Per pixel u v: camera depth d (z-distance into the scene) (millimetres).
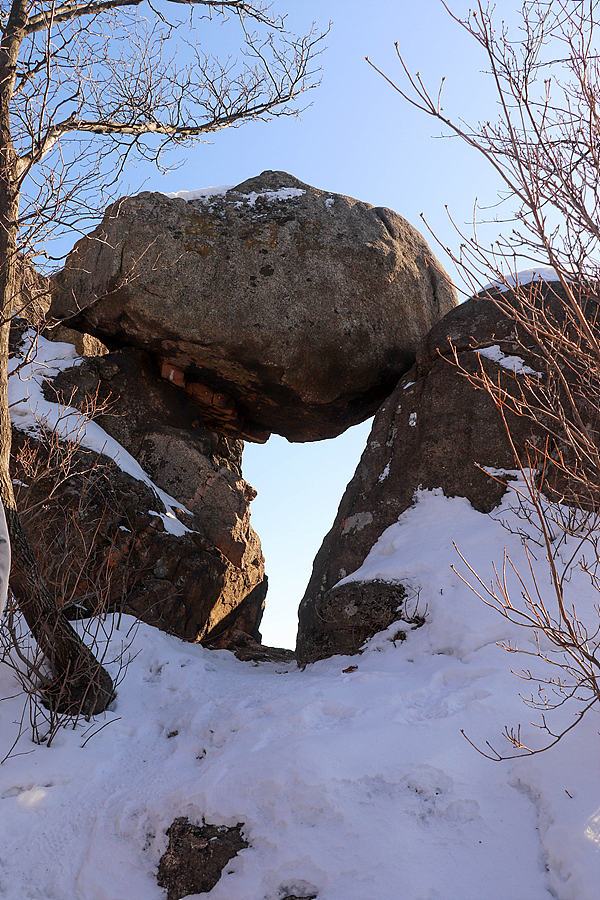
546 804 3146
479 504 6180
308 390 8258
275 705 4422
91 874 3492
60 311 8484
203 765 4090
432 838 3105
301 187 8984
